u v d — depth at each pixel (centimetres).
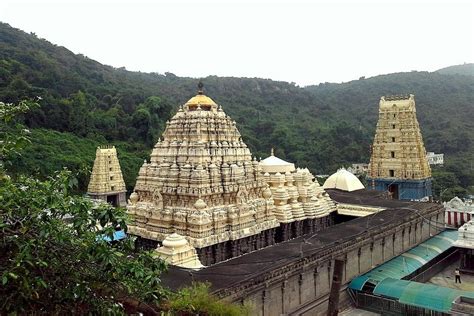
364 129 19825
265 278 3616
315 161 16200
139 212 4875
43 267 1443
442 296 4147
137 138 13750
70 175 1686
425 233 6781
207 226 4409
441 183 12725
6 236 1430
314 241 4762
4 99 11150
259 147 16775
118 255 1499
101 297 1563
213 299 2708
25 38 18525
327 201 6694
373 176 9569
